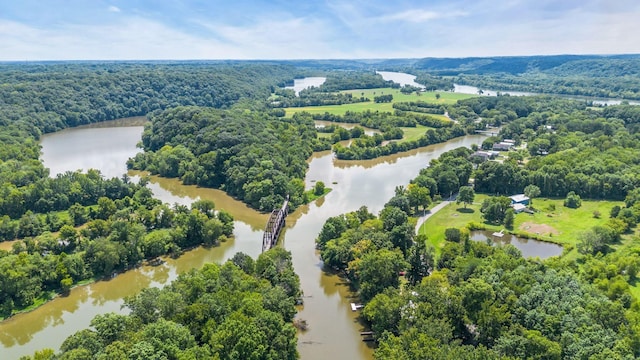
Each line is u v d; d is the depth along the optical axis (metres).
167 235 175.12
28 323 132.88
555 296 115.06
